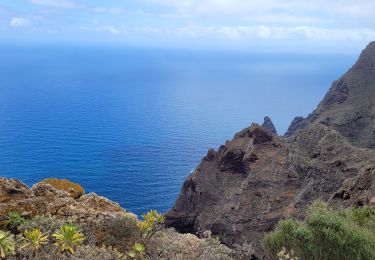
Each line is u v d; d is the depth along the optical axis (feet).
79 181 542.57
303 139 275.39
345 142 256.32
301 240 46.26
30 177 545.44
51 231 28.91
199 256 30.22
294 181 230.48
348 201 147.95
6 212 34.22
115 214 35.65
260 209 218.38
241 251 33.12
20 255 24.14
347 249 45.34
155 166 654.94
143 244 30.76
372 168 149.69
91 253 26.22
